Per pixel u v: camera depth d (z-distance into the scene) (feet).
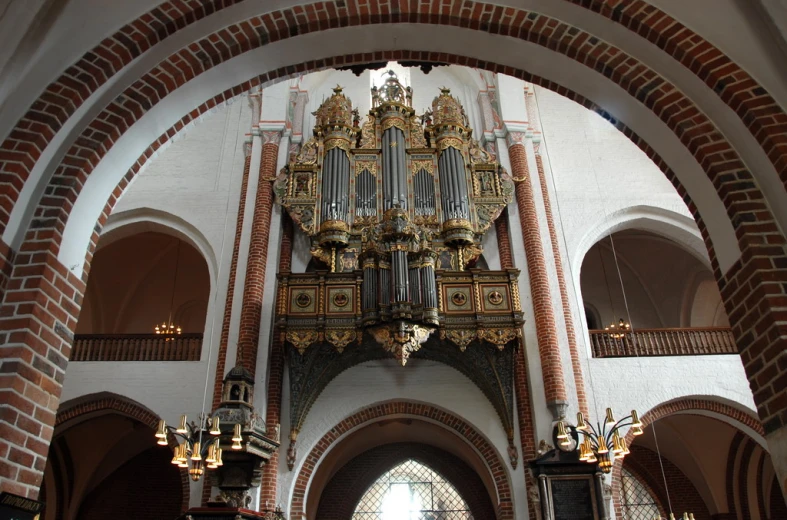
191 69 22.15
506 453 43.37
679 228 54.34
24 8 15.51
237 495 37.91
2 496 13.75
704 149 19.92
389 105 53.42
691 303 64.18
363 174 50.52
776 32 17.48
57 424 46.62
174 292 66.13
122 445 57.21
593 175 55.77
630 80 21.77
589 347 47.50
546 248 50.60
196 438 35.12
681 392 45.68
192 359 48.11
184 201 53.06
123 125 20.21
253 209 51.19
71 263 18.40
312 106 59.06
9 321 15.94
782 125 18.08
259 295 46.60
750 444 54.29
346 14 23.43
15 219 16.96
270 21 22.79
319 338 41.93
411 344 40.32
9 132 17.39
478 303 43.27
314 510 53.42
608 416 36.65
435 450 57.47
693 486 58.29
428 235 45.50
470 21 23.56
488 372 44.62
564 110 59.67
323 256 46.91
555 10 21.83
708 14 18.70
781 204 18.38
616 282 67.77
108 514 56.70
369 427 51.83
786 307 16.98
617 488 42.34
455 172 49.83
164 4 19.67
